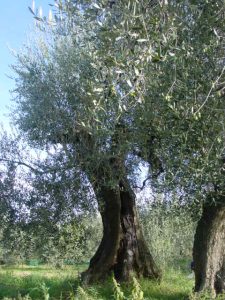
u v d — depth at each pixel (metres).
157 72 6.34
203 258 11.45
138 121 8.85
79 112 11.19
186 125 7.81
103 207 13.73
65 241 14.50
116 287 7.31
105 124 7.31
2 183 13.54
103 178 11.95
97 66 5.57
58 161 12.72
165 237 20.47
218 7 5.97
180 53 6.11
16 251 14.45
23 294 13.03
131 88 5.36
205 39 6.24
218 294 11.12
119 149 10.14
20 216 13.60
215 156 7.70
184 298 12.21
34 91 12.34
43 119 12.18
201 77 6.79
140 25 5.07
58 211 13.23
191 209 10.62
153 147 9.81
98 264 14.60
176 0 5.67
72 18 6.05
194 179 8.68
